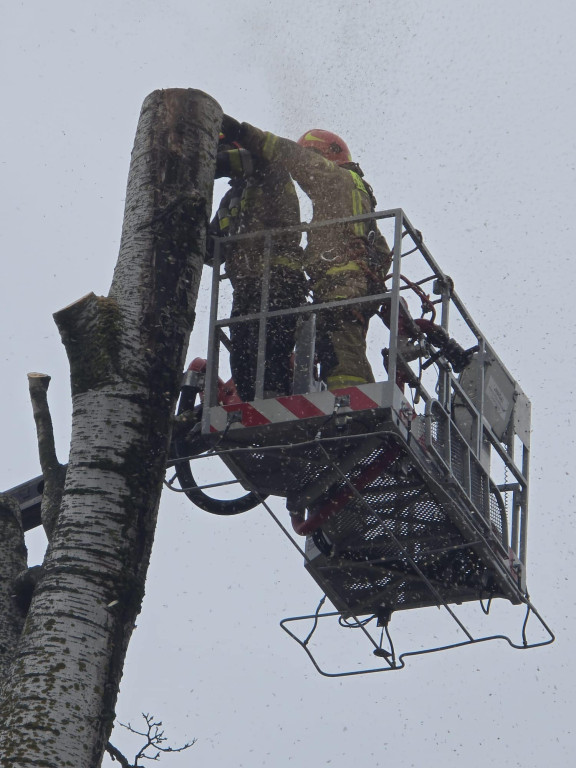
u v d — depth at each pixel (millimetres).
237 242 22250
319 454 20922
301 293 22016
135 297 18547
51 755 15234
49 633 16016
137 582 16719
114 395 17625
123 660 16375
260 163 22578
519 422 25016
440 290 23016
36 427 20609
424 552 22594
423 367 22031
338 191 22484
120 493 17016
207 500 23344
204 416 21000
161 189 19516
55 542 16734
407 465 20891
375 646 23719
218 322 21641
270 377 21562
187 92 20312
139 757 22266
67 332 18062
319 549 22906
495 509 24016
